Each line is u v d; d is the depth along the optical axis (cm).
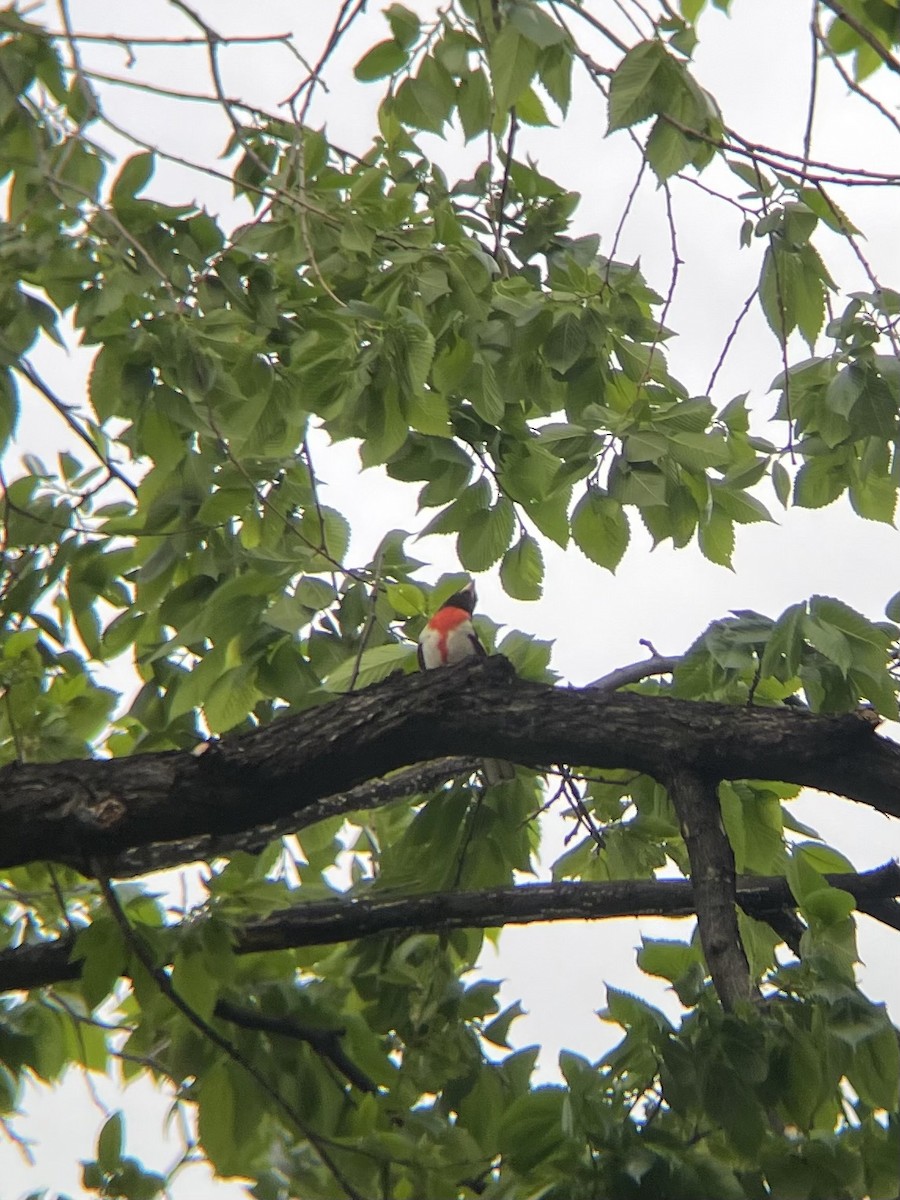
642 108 631
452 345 802
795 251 721
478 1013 848
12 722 837
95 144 678
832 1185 579
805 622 695
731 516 841
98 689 889
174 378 768
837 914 643
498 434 841
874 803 719
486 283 766
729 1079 593
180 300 751
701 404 747
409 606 828
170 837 718
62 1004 842
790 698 866
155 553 840
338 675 805
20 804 696
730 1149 591
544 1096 622
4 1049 839
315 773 720
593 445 729
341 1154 706
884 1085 593
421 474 834
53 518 830
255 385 796
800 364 809
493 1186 620
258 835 890
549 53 696
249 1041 789
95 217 766
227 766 711
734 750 721
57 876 879
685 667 844
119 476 805
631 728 729
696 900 690
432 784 917
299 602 780
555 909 840
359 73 837
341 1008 859
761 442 832
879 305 676
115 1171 732
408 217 861
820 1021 606
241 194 885
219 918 746
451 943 898
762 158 620
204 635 777
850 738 714
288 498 899
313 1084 778
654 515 805
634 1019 638
